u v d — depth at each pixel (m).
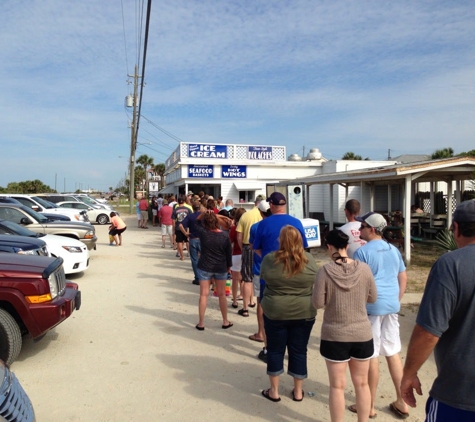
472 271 2.17
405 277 4.05
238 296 8.18
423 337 2.22
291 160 25.80
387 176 11.71
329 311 3.44
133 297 8.17
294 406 4.07
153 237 19.14
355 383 3.47
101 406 4.03
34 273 4.93
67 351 5.39
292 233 3.97
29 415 2.83
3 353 4.71
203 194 12.90
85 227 12.02
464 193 14.38
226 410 3.98
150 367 4.92
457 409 2.18
